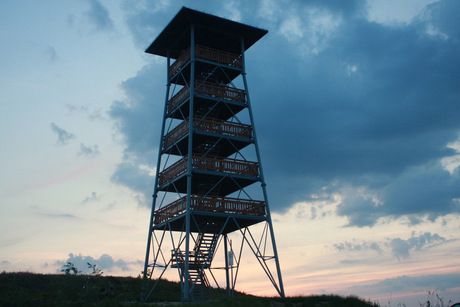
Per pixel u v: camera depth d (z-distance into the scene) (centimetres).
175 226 4322
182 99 4409
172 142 4394
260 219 4128
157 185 4406
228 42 4738
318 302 3962
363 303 4097
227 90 4422
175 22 4425
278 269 4025
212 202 3975
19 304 3497
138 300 4222
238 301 3731
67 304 3572
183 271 4072
